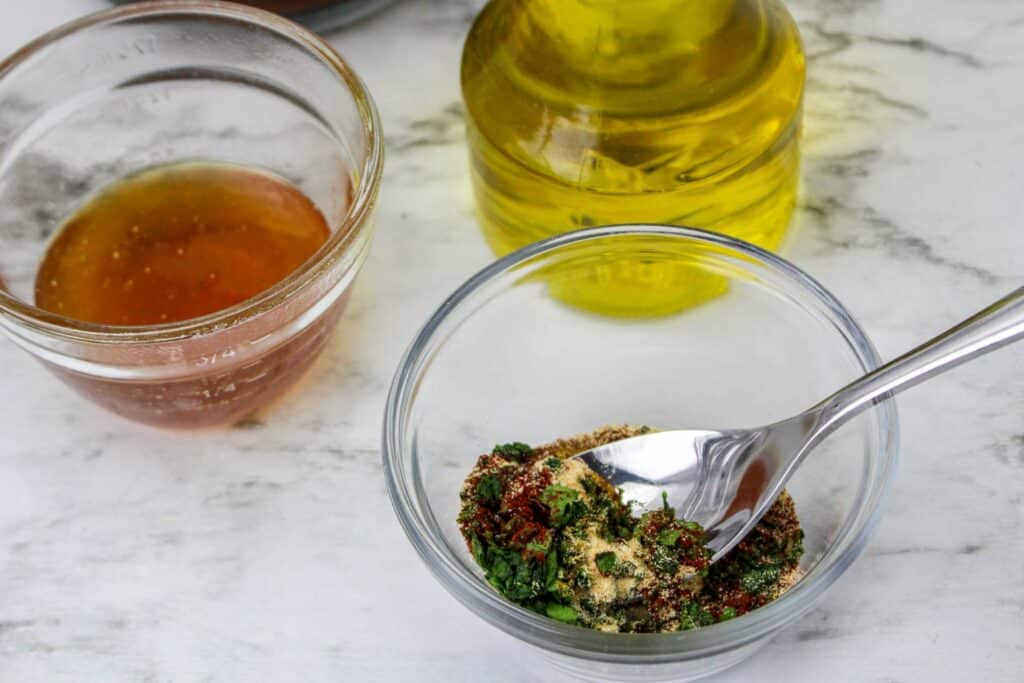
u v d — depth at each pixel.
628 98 0.35
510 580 0.32
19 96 0.37
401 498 0.32
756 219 0.37
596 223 0.36
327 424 0.37
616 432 0.35
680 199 0.36
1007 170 0.39
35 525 0.36
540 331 0.36
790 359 0.36
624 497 0.33
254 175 0.39
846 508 0.33
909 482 0.35
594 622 0.31
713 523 0.33
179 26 0.38
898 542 0.34
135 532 0.36
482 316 0.35
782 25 0.37
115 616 0.35
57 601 0.35
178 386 0.34
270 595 0.35
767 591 0.32
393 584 0.35
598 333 0.37
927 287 0.38
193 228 0.38
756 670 0.33
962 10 0.42
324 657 0.34
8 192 0.38
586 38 0.34
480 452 0.35
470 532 0.33
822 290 0.34
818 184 0.39
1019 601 0.33
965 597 0.34
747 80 0.35
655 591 0.32
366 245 0.36
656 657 0.30
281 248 0.37
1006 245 0.38
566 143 0.35
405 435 0.34
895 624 0.33
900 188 0.39
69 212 0.38
